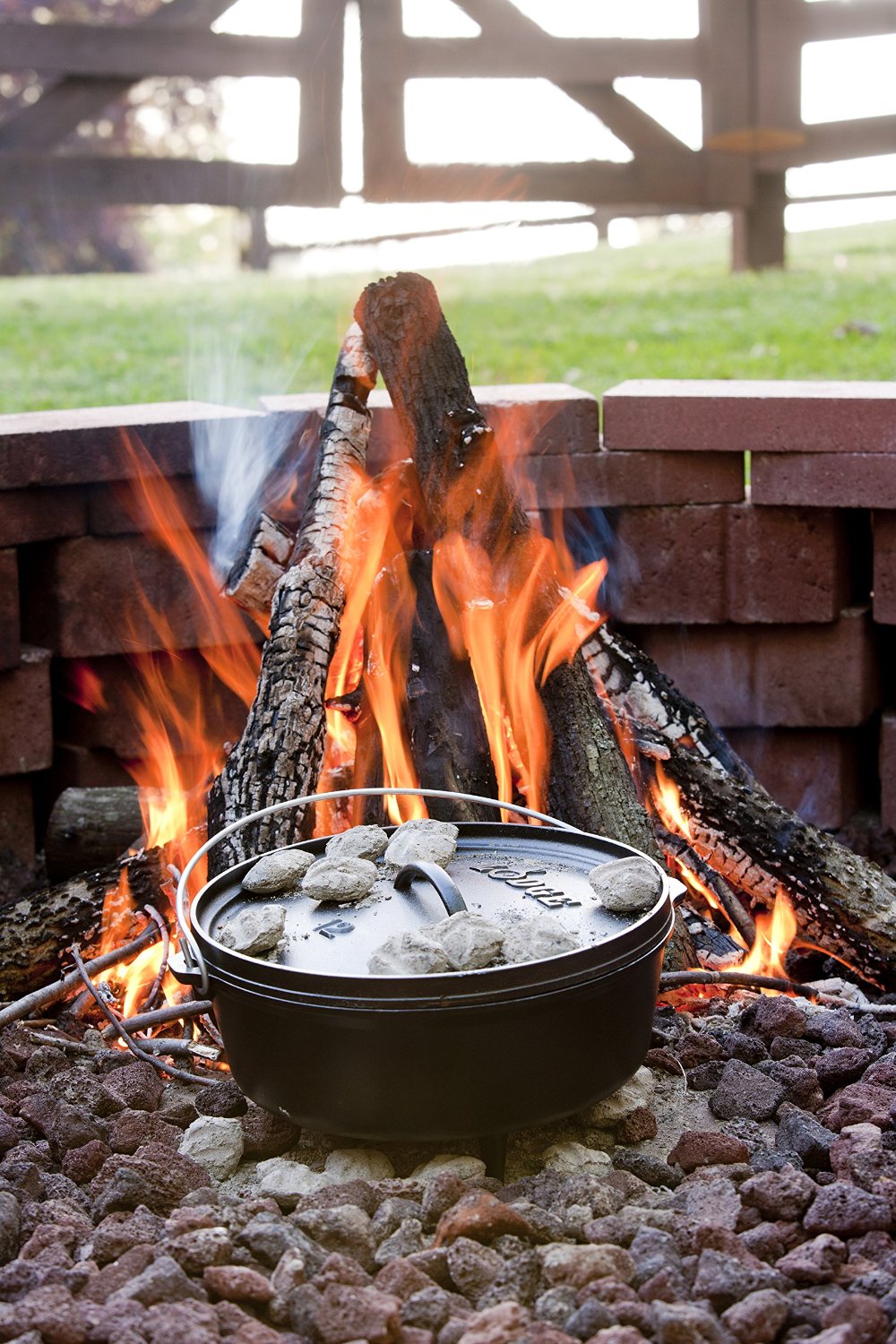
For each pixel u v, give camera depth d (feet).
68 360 21.84
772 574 12.11
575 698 9.35
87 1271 5.85
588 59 26.48
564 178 27.07
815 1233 6.13
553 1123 7.03
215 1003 6.60
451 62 26.61
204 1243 5.90
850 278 25.55
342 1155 6.76
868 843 11.96
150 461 11.66
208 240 57.06
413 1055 6.02
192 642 12.29
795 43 25.86
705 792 9.72
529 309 24.71
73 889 9.23
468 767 9.30
